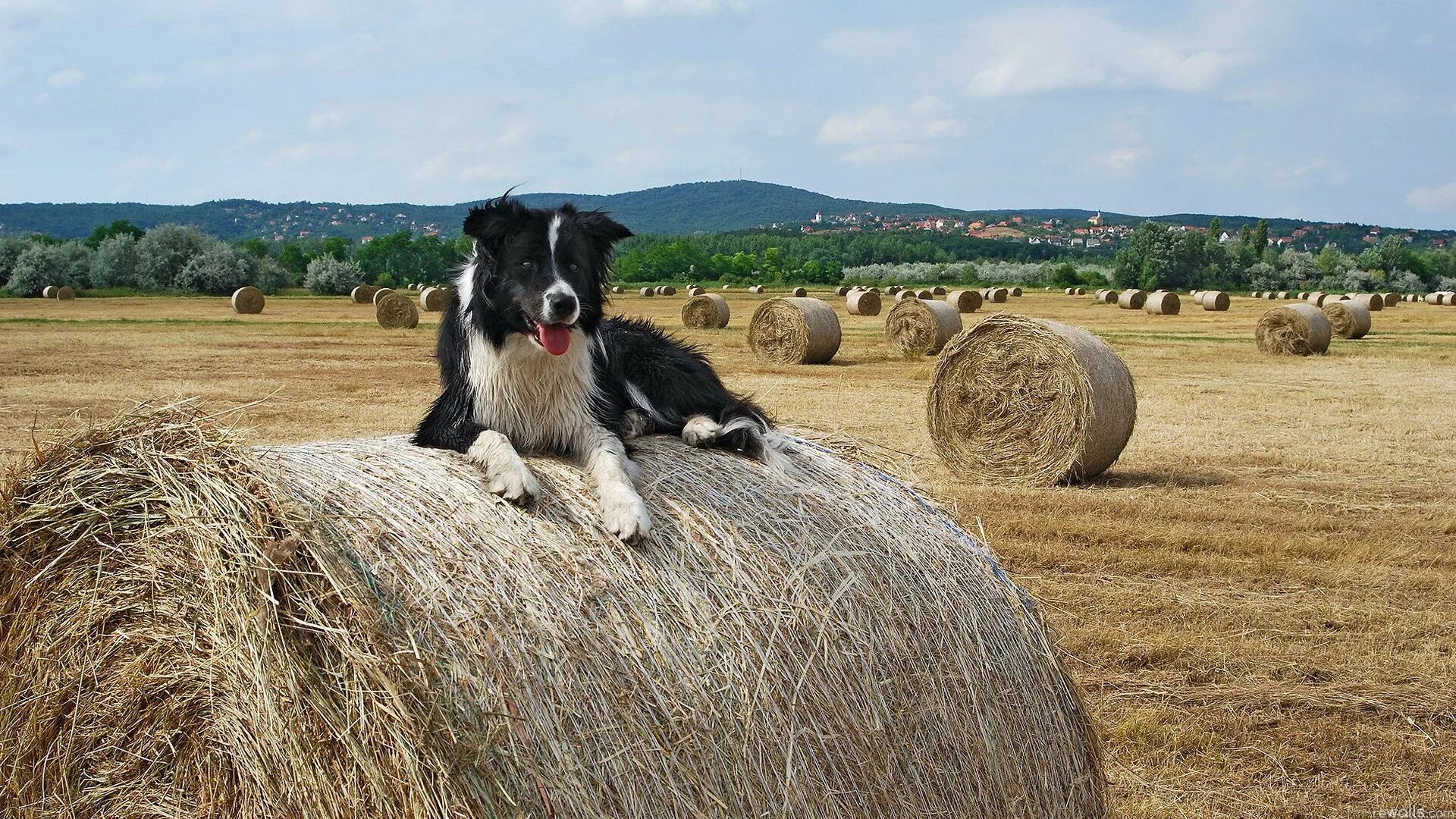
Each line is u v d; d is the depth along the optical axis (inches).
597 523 145.7
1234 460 509.0
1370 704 234.7
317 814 119.3
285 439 511.2
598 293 183.3
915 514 178.9
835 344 952.3
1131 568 331.0
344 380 783.7
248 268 2770.7
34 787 143.1
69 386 722.8
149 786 135.0
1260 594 308.0
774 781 136.2
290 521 124.2
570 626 130.3
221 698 127.4
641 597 138.5
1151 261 3629.4
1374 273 3745.1
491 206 172.6
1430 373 880.3
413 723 114.0
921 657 158.2
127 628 135.0
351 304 2107.5
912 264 5108.3
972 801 158.1
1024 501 423.2
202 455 130.2
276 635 119.4
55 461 140.2
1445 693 240.4
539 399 171.8
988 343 486.3
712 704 134.8
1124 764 208.4
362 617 118.3
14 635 142.5
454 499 140.9
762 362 952.9
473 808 114.5
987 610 173.0
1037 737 171.6
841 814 141.4
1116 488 455.2
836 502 169.9
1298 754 213.5
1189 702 236.5
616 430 175.5
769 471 170.4
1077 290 3100.4
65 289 2295.8
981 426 489.7
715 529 153.0
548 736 121.7
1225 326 1520.7
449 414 177.6
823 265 4148.6
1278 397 722.2
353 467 145.8
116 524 135.7
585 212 183.6
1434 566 337.7
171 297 2443.4
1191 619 285.7
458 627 123.3
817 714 143.0
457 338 180.4
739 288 3358.8
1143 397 721.0
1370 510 409.1
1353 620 285.7
